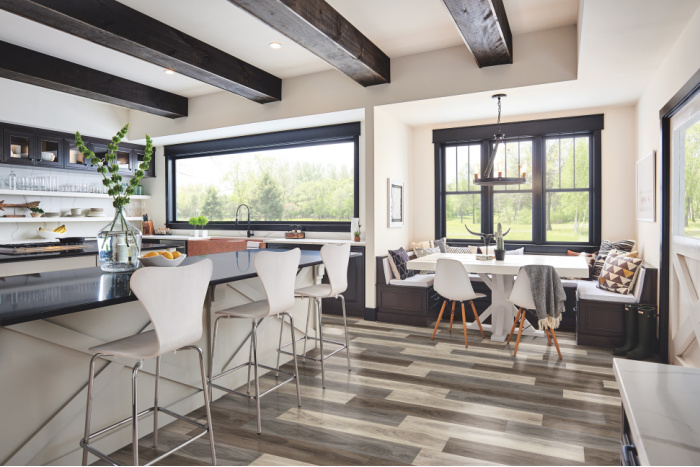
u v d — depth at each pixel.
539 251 5.34
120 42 3.48
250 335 3.17
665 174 3.48
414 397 2.85
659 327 3.61
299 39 3.46
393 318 4.89
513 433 2.37
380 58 4.42
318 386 3.05
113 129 6.51
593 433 2.36
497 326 4.22
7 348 1.79
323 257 3.05
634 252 4.35
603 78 3.90
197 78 4.37
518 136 5.39
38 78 4.27
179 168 7.31
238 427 2.46
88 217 6.29
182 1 3.36
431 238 5.91
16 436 1.83
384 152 5.15
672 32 2.94
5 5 2.84
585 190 5.19
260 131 6.07
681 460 0.64
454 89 4.38
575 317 4.57
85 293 1.98
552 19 3.79
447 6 2.94
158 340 1.77
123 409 2.26
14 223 5.71
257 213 6.64
